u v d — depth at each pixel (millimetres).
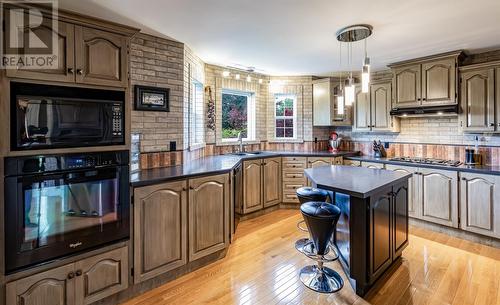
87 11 2270
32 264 1672
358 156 4688
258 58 3785
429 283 2305
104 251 1972
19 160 1618
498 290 2191
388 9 2248
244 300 2105
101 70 1956
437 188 3473
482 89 3273
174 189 2350
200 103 3949
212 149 4250
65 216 1803
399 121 4438
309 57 3709
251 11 2293
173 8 2223
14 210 1605
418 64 3781
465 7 2219
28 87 1658
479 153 3590
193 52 3484
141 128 2807
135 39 2756
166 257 2305
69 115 1818
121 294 2111
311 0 2086
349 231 2189
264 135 5031
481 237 3150
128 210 2086
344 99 2635
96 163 1929
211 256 2723
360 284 2133
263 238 3340
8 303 1587
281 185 4582
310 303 2064
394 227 2504
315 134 5070
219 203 2730
